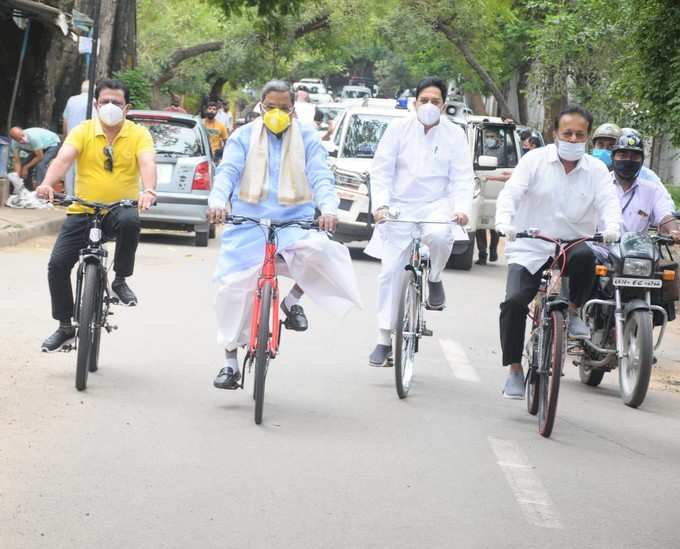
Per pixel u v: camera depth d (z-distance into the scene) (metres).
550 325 8.02
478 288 16.30
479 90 51.00
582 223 8.47
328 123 26.08
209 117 27.55
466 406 8.70
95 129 8.55
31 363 9.09
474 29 43.41
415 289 8.90
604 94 27.55
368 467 6.76
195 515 5.73
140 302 12.43
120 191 8.66
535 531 5.83
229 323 8.04
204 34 52.97
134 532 5.45
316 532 5.58
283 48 48.47
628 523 6.09
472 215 18.47
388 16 44.81
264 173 8.00
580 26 28.62
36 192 8.40
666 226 9.82
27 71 24.45
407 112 19.12
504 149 19.75
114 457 6.64
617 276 9.21
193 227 19.34
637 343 9.22
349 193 18.08
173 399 8.20
